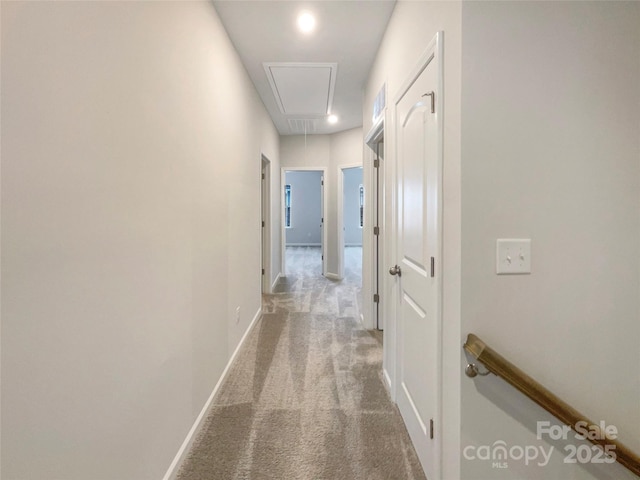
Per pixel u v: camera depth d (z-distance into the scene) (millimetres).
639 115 1125
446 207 1226
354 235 10781
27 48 740
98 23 966
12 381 718
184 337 1607
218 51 2135
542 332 1137
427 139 1408
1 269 692
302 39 2463
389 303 2242
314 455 1606
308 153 5750
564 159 1118
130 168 1135
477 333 1126
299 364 2576
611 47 1115
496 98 1099
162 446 1382
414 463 1560
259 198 3678
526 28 1097
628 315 1147
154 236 1309
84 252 918
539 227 1125
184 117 1598
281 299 4508
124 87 1096
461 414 1143
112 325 1044
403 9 1829
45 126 786
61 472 845
